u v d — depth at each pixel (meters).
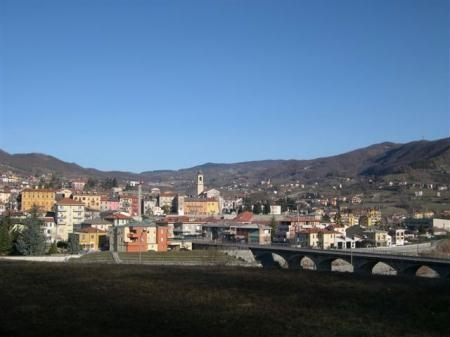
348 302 103.06
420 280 132.75
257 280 130.25
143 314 91.38
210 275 138.62
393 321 89.06
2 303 98.19
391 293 112.56
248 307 98.12
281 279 132.25
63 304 98.44
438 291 114.81
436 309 97.94
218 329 82.56
